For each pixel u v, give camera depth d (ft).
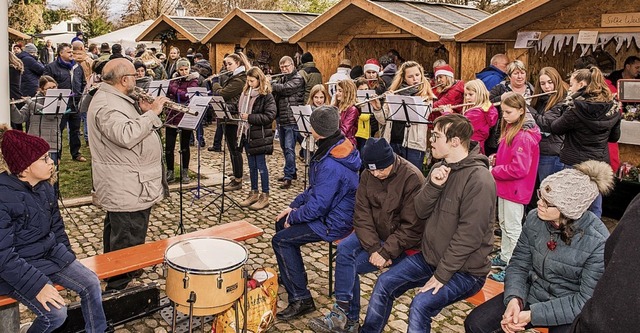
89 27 91.25
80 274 9.87
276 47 44.60
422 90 19.12
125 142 11.68
